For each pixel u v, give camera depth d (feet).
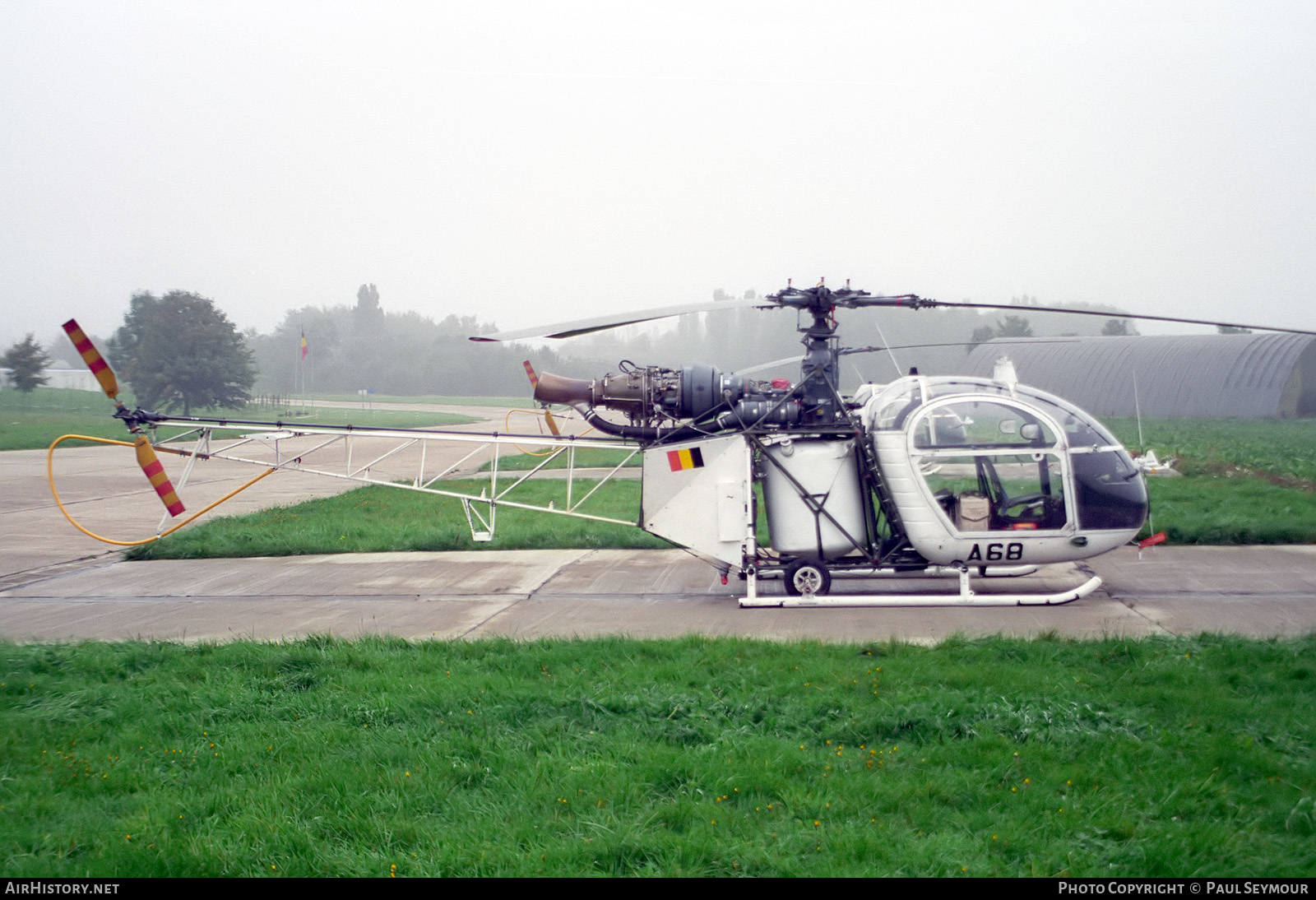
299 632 27.50
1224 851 12.61
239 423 32.40
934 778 14.90
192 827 14.01
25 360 196.44
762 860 12.50
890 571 30.68
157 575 37.47
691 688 19.89
